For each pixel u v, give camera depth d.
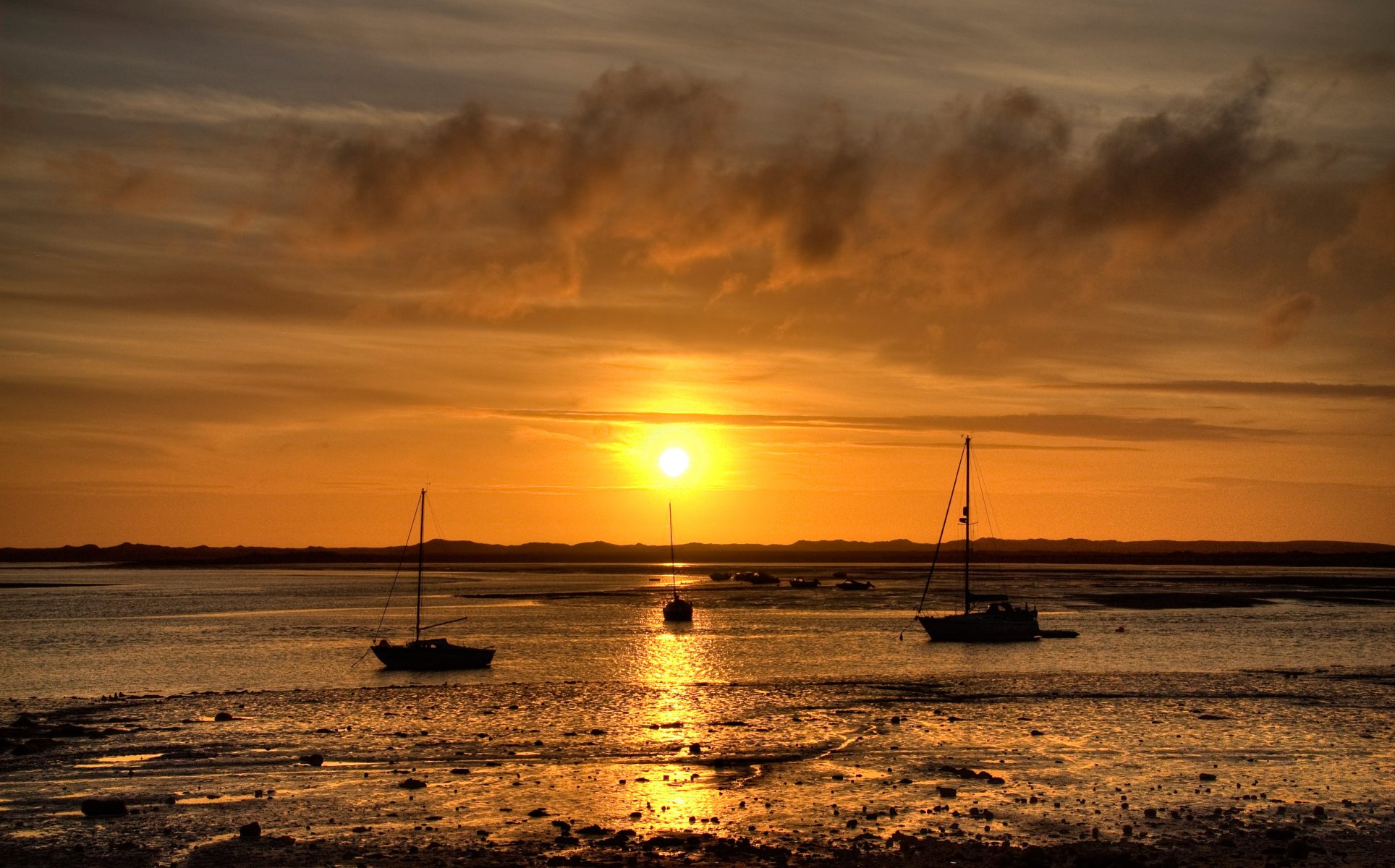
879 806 34.28
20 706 56.78
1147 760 41.25
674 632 103.94
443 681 66.31
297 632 105.81
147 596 181.12
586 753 42.84
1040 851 28.38
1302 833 31.03
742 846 29.59
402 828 31.81
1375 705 55.03
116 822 32.75
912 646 88.88
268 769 40.03
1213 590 192.50
